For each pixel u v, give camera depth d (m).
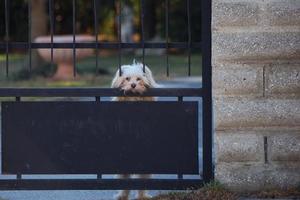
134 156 8.19
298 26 7.98
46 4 36.28
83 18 43.06
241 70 8.02
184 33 40.72
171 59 36.75
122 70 8.41
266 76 8.02
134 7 43.25
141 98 8.32
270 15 7.96
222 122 8.05
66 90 8.09
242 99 8.03
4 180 8.20
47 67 27.08
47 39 27.72
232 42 7.98
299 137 8.08
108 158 8.20
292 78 8.02
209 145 8.14
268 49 7.99
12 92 8.06
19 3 39.38
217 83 8.03
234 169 8.09
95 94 8.14
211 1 8.02
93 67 28.80
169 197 8.03
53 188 8.22
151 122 8.16
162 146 8.17
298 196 7.99
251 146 8.06
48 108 8.17
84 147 8.20
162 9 42.66
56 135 8.20
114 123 8.17
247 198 7.94
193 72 29.05
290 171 8.09
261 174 8.08
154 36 44.12
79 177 9.87
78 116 8.17
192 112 8.12
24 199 8.87
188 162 8.17
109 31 45.09
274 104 8.05
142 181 8.23
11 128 8.20
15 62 32.28
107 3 43.38
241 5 7.95
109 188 8.23
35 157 8.22
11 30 40.81
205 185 8.11
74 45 8.23
